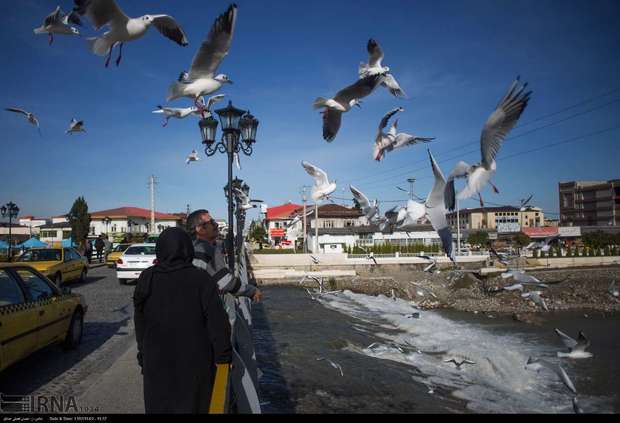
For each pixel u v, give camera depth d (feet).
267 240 228.84
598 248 144.25
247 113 34.81
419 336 47.19
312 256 106.83
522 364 38.78
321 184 29.76
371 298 79.36
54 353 25.96
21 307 20.97
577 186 279.28
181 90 22.53
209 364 10.80
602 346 54.80
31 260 57.47
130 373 19.74
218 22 21.62
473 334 57.11
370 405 24.06
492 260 116.26
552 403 30.81
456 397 28.19
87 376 21.70
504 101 17.19
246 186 53.42
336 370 29.40
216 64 22.77
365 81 22.99
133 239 157.99
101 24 19.30
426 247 135.64
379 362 33.42
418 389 28.19
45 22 18.84
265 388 24.98
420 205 22.02
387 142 24.75
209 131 34.01
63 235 227.61
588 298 92.73
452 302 87.81
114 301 45.96
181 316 10.57
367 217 27.45
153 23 20.08
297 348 34.96
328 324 47.32
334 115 24.29
